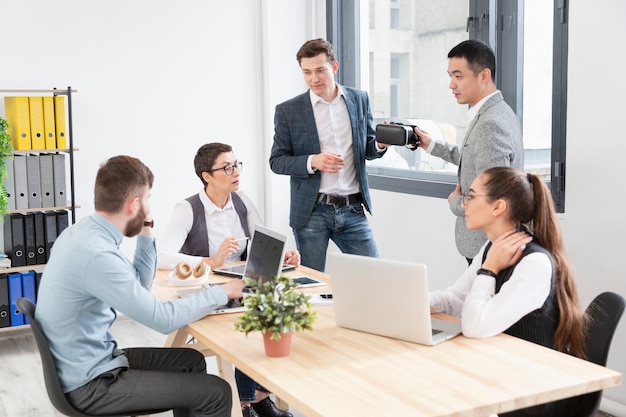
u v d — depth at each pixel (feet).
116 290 7.63
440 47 15.48
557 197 12.29
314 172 13.10
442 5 15.26
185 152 18.39
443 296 8.56
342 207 13.38
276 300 7.19
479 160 10.40
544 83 12.92
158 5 17.72
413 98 16.51
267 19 18.75
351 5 18.34
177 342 9.93
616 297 7.63
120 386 7.86
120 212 8.00
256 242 9.50
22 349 15.28
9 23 16.22
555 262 7.72
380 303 7.53
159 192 18.16
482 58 10.55
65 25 16.75
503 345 7.33
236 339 7.71
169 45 17.95
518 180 7.77
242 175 19.27
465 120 15.02
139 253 9.27
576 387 6.35
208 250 11.53
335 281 7.86
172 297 9.50
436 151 12.08
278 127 13.58
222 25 18.57
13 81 16.37
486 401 5.98
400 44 16.74
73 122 17.02
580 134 11.68
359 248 13.62
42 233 15.75
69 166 17.06
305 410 5.96
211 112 18.63
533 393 6.14
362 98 13.50
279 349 7.08
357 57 18.40
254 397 10.88
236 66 18.85
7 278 15.46
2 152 14.53
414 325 7.33
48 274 7.87
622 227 11.16
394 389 6.25
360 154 13.34
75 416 7.81
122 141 17.62
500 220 7.83
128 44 17.47
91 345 7.89
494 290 7.77
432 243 15.35
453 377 6.51
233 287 8.76
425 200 15.42
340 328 7.98
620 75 10.97
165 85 18.01
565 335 7.61
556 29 12.10
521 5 13.26
